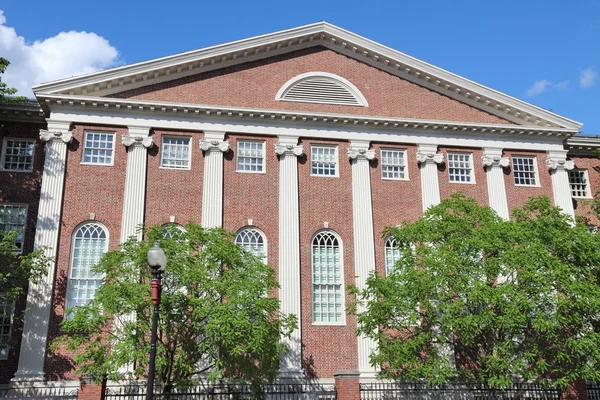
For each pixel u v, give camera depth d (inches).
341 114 1497.3
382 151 1541.6
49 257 1244.5
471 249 1136.2
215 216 1384.1
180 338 1006.4
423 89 1600.6
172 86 1454.2
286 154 1465.3
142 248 1016.2
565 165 1626.5
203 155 1428.4
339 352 1348.4
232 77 1494.8
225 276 1016.9
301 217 1434.5
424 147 1553.9
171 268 992.9
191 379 1061.1
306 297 1375.5
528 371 1056.8
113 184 1368.1
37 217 1315.2
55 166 1343.5
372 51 1574.8
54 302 1262.3
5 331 1264.8
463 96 1612.9
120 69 1402.6
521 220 1232.2
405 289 1091.3
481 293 1047.0
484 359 1086.4
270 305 1003.3
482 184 1565.0
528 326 1107.9
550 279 1069.8
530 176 1615.4
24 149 1423.5
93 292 1289.4
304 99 1520.7
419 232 1164.5
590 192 1711.4
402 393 1197.7
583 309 1079.0
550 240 1151.0
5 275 1170.0
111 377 917.2
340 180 1485.0
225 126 1455.5
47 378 1208.8
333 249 1434.5
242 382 1087.0
